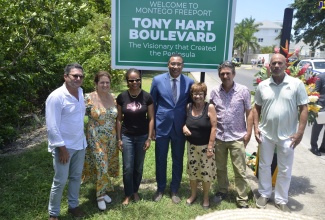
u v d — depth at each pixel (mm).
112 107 3510
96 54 9336
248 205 3709
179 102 3572
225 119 3516
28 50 5473
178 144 3668
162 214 3475
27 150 5676
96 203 3719
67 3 4828
